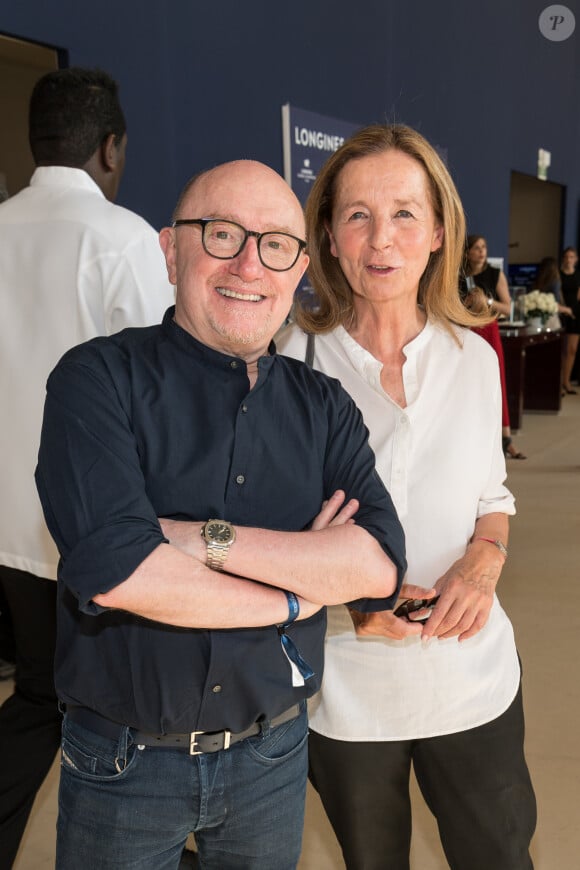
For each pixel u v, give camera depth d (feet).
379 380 5.29
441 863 7.80
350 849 5.34
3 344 6.70
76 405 3.95
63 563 3.93
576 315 39.22
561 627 12.76
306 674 4.22
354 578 4.10
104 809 4.14
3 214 6.84
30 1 13.26
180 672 3.99
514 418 29.19
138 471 3.96
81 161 6.81
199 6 17.80
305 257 4.40
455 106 32.58
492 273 27.91
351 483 4.47
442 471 5.19
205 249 4.10
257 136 20.18
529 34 40.16
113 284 6.37
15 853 6.73
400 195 5.03
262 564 3.94
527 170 41.34
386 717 5.10
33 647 6.64
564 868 7.58
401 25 27.71
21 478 6.63
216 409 4.17
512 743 5.23
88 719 4.19
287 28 21.16
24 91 17.28
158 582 3.72
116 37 15.19
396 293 5.16
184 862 6.50
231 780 4.22
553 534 17.42
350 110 24.68
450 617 4.82
